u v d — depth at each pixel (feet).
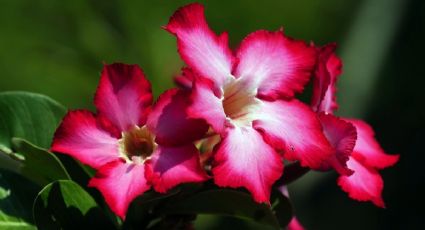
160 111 1.55
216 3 4.22
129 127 1.56
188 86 1.76
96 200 1.65
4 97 1.67
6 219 1.56
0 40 3.77
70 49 3.71
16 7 3.80
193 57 1.59
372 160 1.72
